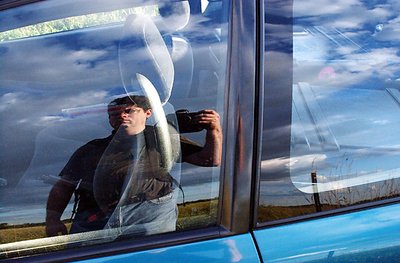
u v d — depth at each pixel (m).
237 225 1.84
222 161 1.87
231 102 1.88
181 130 1.96
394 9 2.22
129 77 2.05
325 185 1.96
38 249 1.85
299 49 2.00
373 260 1.90
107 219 1.92
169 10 2.06
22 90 2.05
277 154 1.91
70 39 2.07
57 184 1.97
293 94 1.96
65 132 2.03
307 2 2.06
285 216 1.89
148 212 1.91
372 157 2.05
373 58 2.16
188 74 1.99
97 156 2.01
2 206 1.94
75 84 2.07
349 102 2.08
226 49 1.91
